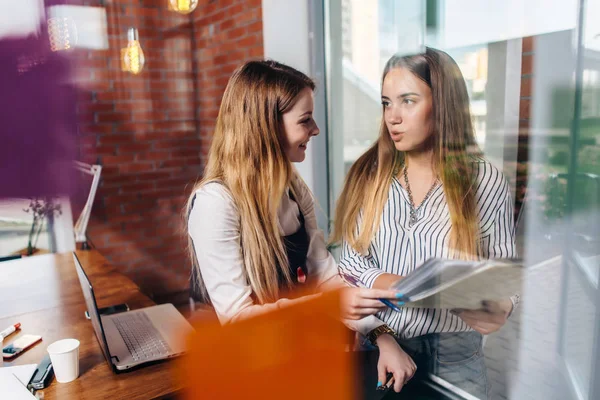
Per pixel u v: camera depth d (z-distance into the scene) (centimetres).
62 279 172
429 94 128
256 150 115
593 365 102
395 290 132
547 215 107
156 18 279
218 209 111
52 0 258
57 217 277
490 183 116
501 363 117
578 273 103
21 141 268
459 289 122
